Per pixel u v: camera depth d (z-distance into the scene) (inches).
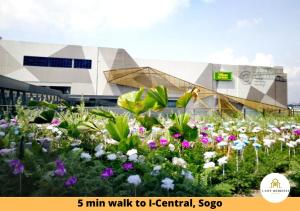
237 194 114.0
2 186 88.4
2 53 1185.4
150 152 145.7
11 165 87.0
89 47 1302.9
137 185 94.5
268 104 1567.4
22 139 102.7
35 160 102.4
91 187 91.5
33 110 205.6
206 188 106.9
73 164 104.2
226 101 1444.4
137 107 158.2
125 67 1342.3
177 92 1403.8
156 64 1401.3
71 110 180.7
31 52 1221.7
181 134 161.9
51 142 152.5
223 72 1514.5
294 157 164.1
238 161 150.3
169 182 93.7
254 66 1592.0
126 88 1331.2
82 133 164.6
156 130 198.7
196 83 1459.2
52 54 1248.2
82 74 1275.8
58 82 1240.2
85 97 1202.6
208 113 415.2
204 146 180.1
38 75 1218.0
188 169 127.3
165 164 126.2
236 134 247.1
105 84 1300.4
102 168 108.7
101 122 217.2
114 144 156.6
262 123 305.1
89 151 150.8
